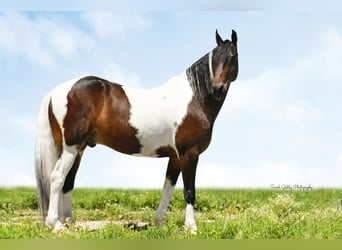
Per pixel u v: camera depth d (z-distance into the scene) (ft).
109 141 19.57
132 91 19.72
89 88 19.07
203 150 19.81
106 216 26.27
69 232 18.42
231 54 18.84
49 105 19.06
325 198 33.19
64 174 18.86
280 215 22.99
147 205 29.30
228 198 31.63
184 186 19.39
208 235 18.44
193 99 19.54
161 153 19.89
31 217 26.37
